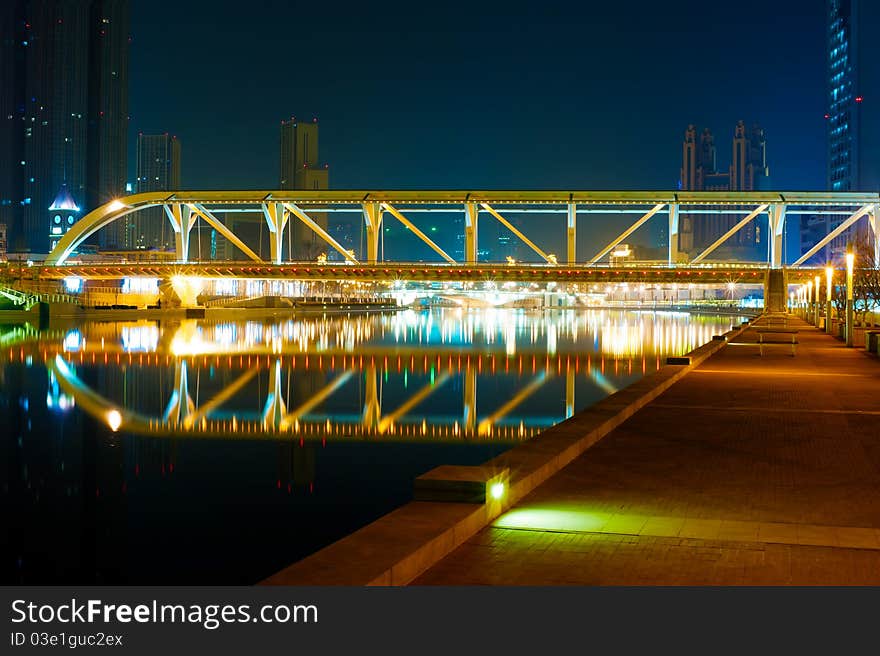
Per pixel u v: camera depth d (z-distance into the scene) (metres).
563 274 117.00
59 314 130.12
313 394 43.47
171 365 59.78
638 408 22.20
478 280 118.50
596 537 10.17
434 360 64.12
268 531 18.16
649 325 128.00
